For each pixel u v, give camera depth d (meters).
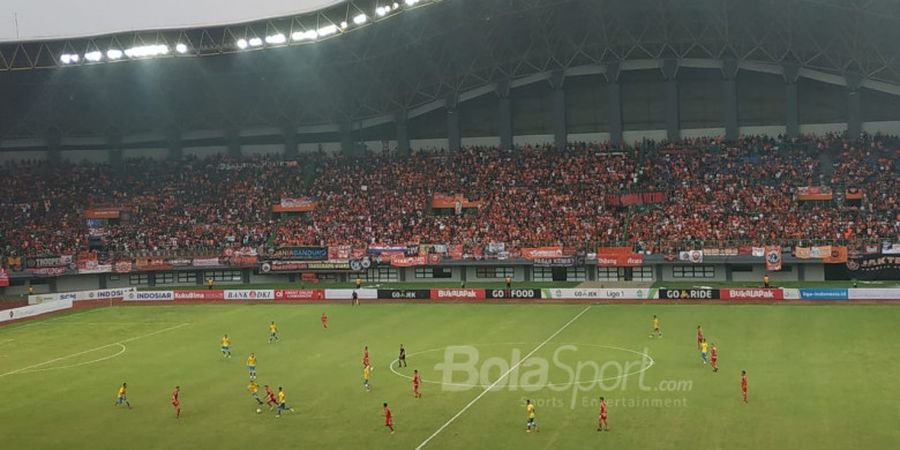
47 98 125.75
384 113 128.25
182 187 126.44
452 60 118.62
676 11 105.50
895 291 82.75
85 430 49.78
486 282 108.69
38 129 131.25
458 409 50.53
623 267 104.38
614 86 119.50
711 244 98.62
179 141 133.75
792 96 113.44
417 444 44.16
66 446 46.84
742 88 117.38
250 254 113.38
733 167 110.25
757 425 44.69
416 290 99.44
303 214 120.50
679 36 111.88
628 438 43.47
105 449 45.97
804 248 93.94
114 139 133.12
